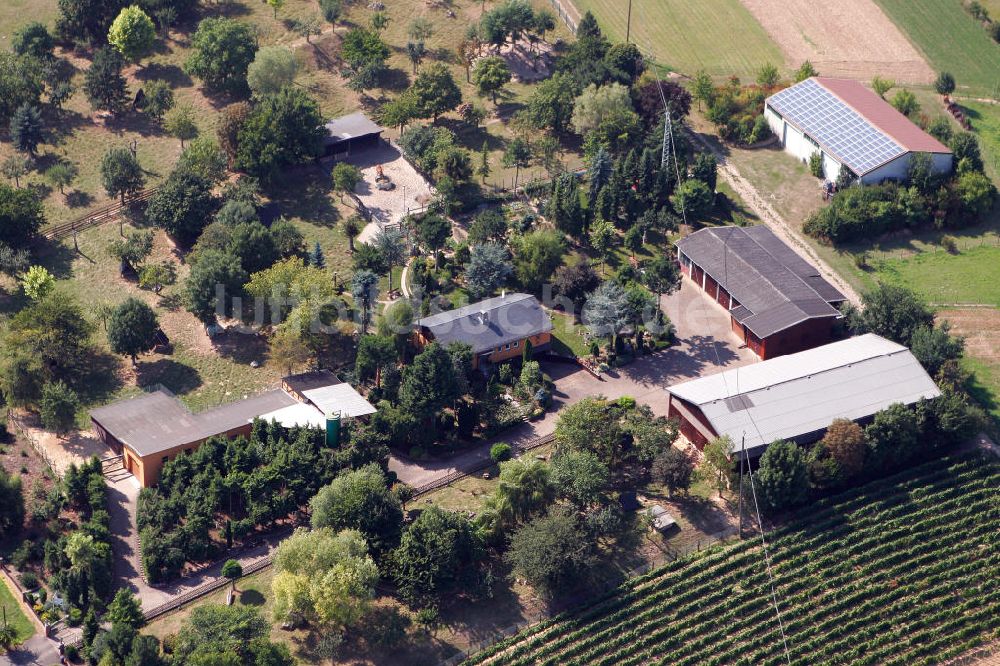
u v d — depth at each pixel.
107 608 162.38
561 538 162.62
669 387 192.62
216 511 175.25
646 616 162.25
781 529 173.75
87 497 177.12
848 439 176.50
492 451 185.62
